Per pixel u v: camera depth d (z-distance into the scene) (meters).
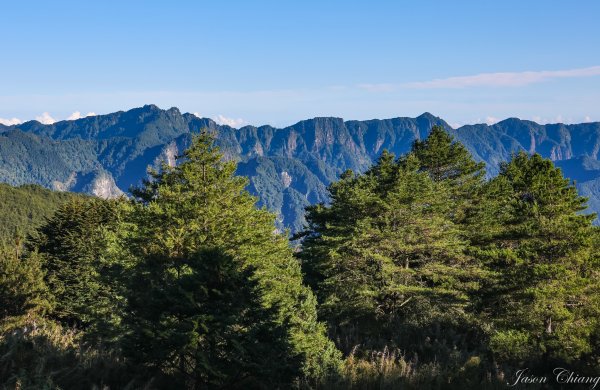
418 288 24.52
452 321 21.91
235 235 21.48
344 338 18.06
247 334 8.92
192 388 8.89
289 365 9.06
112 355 10.56
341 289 26.52
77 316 40.56
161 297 9.30
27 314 37.12
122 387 8.68
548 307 19.72
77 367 9.34
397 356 14.41
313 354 11.38
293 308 14.36
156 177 25.39
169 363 9.27
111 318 20.25
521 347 15.05
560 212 22.23
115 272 20.88
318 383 9.66
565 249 20.97
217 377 8.68
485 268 26.38
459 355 12.95
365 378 10.18
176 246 18.56
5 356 9.16
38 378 8.37
